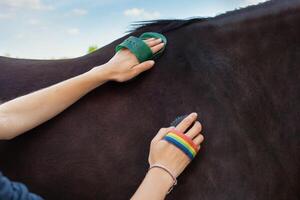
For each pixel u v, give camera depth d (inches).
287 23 51.3
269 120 50.1
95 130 50.4
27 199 37.0
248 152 48.8
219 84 50.1
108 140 50.0
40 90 48.1
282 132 50.2
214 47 51.6
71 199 50.0
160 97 50.5
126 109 50.8
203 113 49.3
